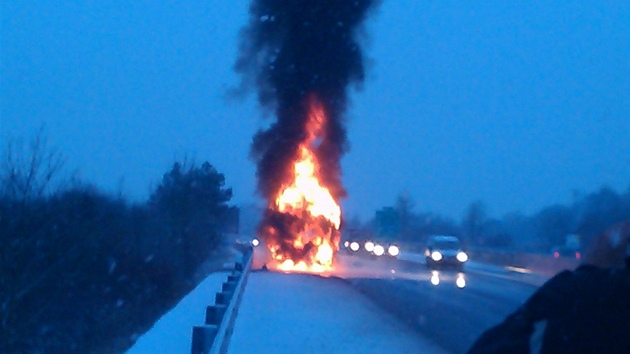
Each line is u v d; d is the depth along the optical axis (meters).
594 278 2.92
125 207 40.75
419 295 23.03
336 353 11.77
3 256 27.97
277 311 17.05
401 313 17.45
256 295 20.77
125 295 36.47
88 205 34.31
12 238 28.86
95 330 31.56
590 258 3.13
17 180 30.45
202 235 50.06
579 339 2.83
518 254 43.91
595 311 2.83
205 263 53.72
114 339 31.89
